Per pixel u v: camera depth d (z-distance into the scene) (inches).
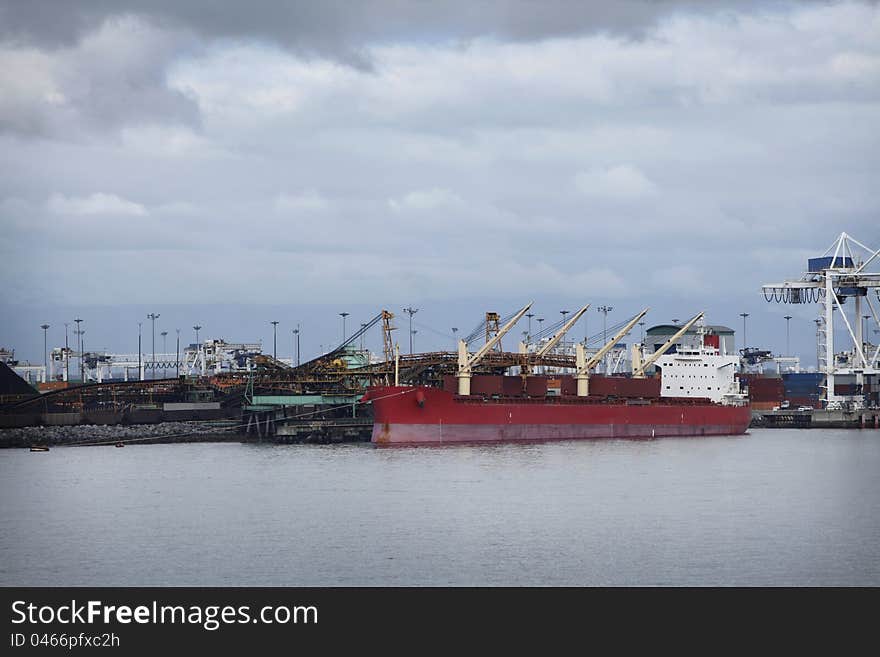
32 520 4975.4
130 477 6382.9
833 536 4596.5
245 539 4544.8
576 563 4151.1
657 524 4835.1
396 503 5349.4
